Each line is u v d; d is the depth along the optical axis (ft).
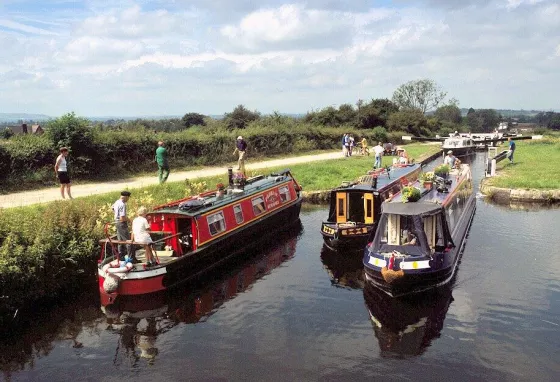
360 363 31.32
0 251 38.68
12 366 32.17
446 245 44.16
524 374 29.71
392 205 44.91
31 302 40.50
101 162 84.07
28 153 73.05
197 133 113.29
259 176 70.69
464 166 79.25
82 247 45.14
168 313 40.24
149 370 31.22
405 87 336.49
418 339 34.35
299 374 30.19
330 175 98.17
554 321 36.47
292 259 53.98
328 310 39.75
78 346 34.73
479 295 41.32
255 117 167.22
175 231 47.65
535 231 61.00
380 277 40.50
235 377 30.07
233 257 53.21
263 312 39.81
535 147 160.56
